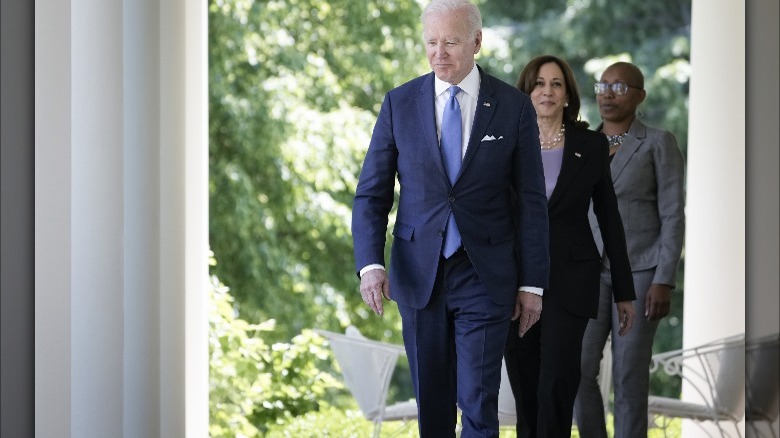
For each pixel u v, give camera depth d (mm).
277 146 45281
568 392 18219
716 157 23922
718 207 23906
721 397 21125
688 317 24297
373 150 15969
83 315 16500
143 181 18625
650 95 49500
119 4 17516
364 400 21969
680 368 23891
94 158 16812
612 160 20672
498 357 15609
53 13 16297
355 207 15930
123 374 17562
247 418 31703
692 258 24234
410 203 15672
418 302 15539
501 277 15516
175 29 19500
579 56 49969
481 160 15500
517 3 50531
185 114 19688
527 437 18359
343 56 46562
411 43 47094
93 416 16766
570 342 18188
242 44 45312
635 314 20516
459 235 15500
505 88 15828
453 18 15414
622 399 20453
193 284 20453
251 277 45000
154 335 19156
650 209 20609
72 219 16234
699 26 24125
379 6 46875
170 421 19469
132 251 18156
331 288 45562
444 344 15766
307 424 31266
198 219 20453
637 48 49750
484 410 15477
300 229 45344
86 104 16609
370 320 46188
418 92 15789
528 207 15695
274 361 32500
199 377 20578
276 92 45469
